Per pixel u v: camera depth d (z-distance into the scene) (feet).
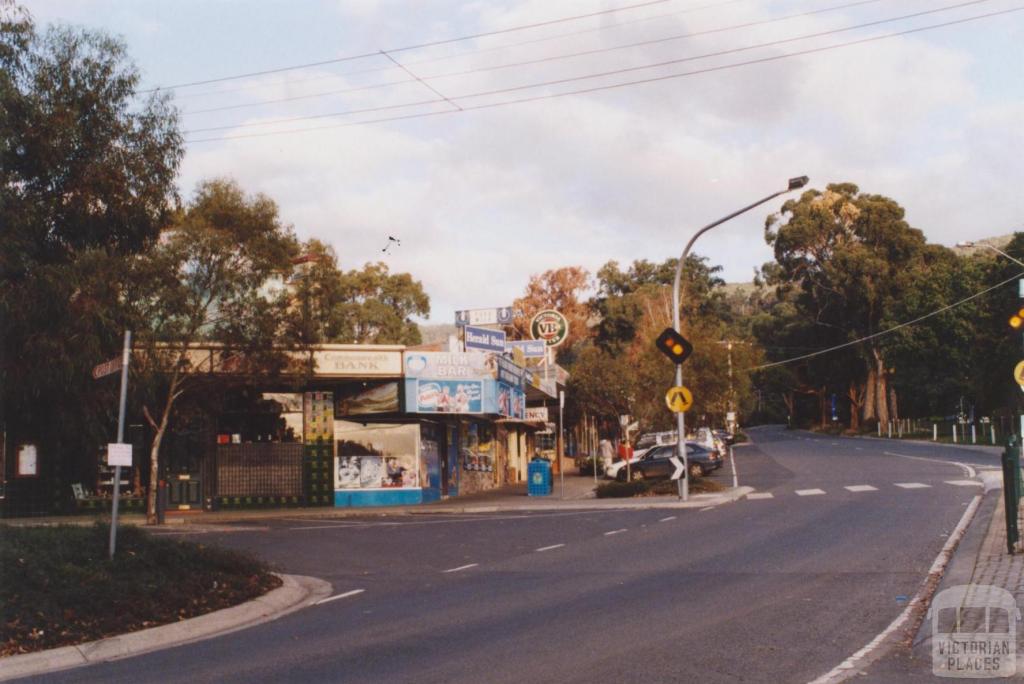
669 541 64.64
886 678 27.20
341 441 115.55
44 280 59.77
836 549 55.57
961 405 273.33
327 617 41.60
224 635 38.63
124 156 71.00
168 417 104.83
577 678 28.07
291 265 100.32
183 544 49.78
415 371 114.21
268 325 96.12
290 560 63.26
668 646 32.07
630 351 220.02
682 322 189.47
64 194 68.08
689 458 137.80
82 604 39.32
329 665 31.19
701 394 163.12
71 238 68.95
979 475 112.68
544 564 56.39
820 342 319.47
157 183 73.10
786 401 441.68
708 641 32.68
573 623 37.01
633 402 156.25
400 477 115.96
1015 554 47.32
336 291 102.32
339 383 115.55
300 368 102.27
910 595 40.45
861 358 310.24
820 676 27.55
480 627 37.04
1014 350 229.66
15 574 39.75
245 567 49.93
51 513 108.17
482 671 29.43
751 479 130.93
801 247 295.07
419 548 68.08
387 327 216.54
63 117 65.36
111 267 65.10
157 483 95.09
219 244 92.32
